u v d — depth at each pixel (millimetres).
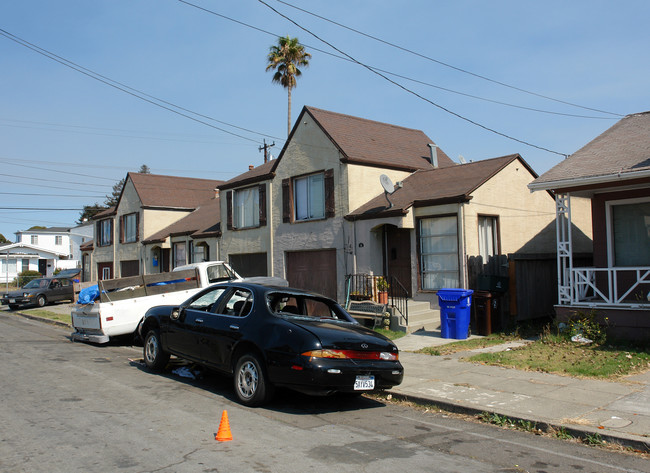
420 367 9453
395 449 5477
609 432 5828
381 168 16938
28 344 12984
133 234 29688
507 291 13609
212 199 30109
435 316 13922
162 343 9086
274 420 6465
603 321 11281
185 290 13508
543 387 7895
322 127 17016
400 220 14242
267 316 7301
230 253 21203
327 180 16719
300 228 17750
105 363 10258
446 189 14523
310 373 6504
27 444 5348
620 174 10633
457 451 5477
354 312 14039
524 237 15680
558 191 12180
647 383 8031
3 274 54969
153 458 4992
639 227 12164
